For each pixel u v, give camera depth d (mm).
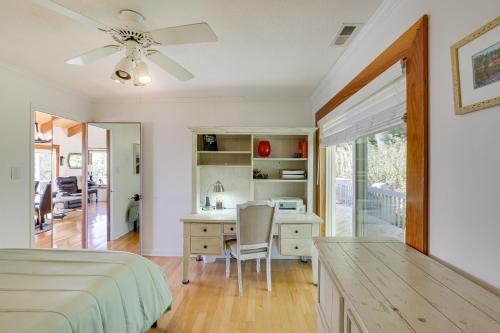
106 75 2906
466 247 1055
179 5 1619
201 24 1519
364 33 1945
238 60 2477
